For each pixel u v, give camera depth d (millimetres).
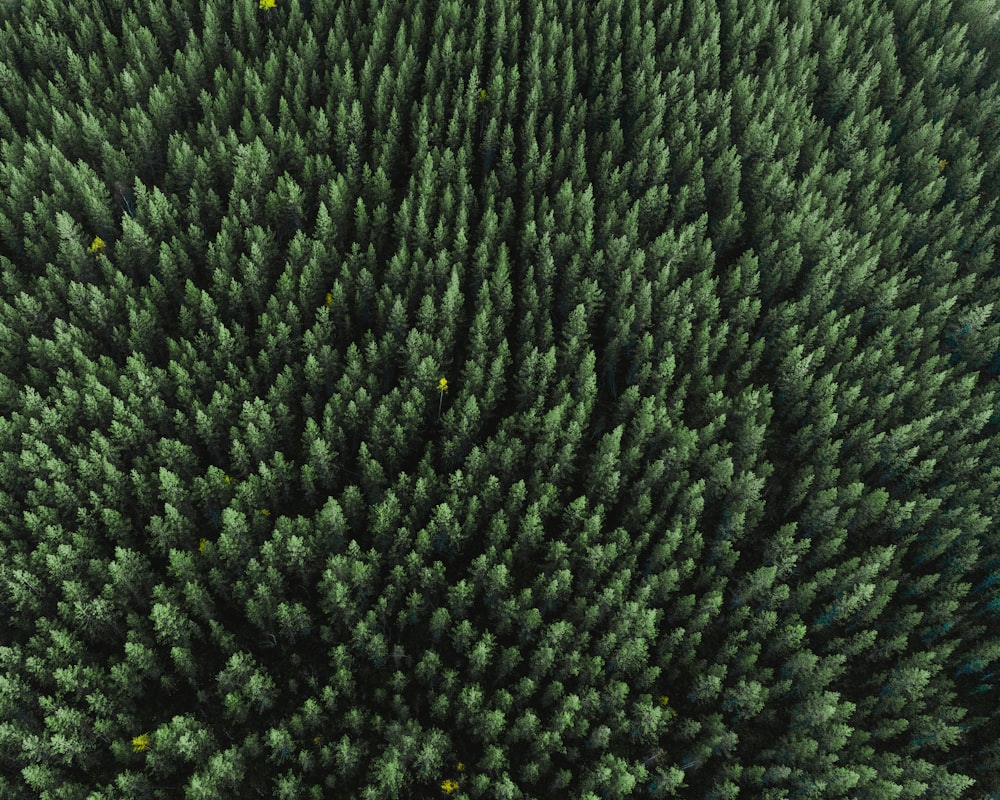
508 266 58125
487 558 44812
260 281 55125
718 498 51469
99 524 46281
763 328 60719
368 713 41969
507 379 56000
